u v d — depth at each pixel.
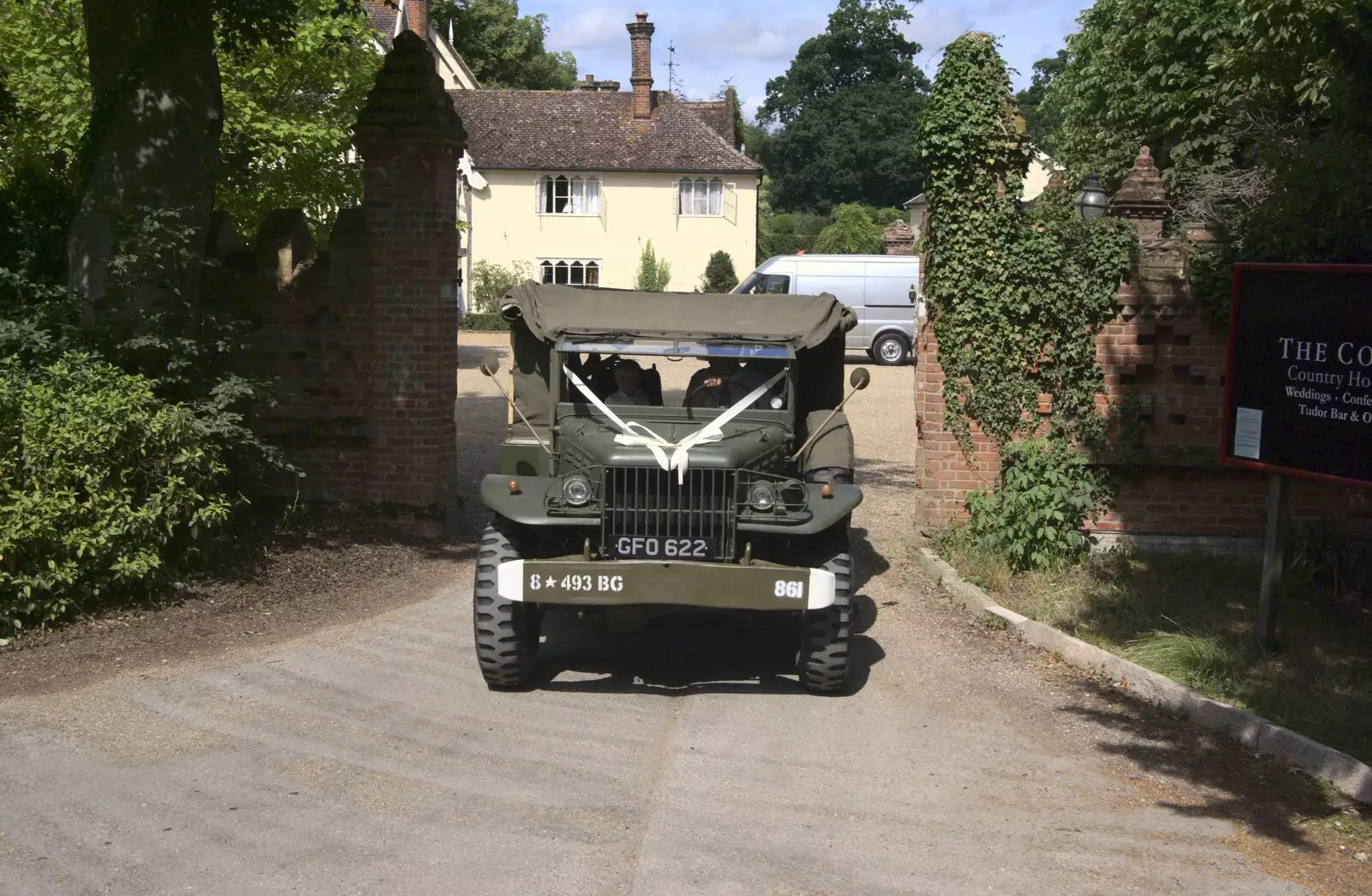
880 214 60.03
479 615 6.82
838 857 4.89
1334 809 5.52
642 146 44.59
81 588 8.02
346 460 11.13
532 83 64.88
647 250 44.38
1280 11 10.44
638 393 8.08
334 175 18.92
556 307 8.02
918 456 10.89
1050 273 9.96
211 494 9.23
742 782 5.69
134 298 9.34
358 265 10.94
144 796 5.28
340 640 7.97
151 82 9.67
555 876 4.62
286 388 11.07
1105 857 4.96
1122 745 6.35
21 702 6.47
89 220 9.69
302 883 4.51
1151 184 10.04
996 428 10.19
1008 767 6.00
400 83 10.70
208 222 10.15
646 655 8.00
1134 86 16.89
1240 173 13.55
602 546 6.75
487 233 44.47
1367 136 8.72
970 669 7.70
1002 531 9.75
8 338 8.61
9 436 7.95
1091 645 7.85
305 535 10.58
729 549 6.71
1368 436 6.98
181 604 8.52
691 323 8.03
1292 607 8.73
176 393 9.39
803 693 7.20
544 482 7.19
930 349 10.37
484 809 5.26
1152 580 9.36
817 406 8.72
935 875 4.75
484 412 20.53
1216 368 9.88
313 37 17.72
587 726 6.44
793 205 71.38
